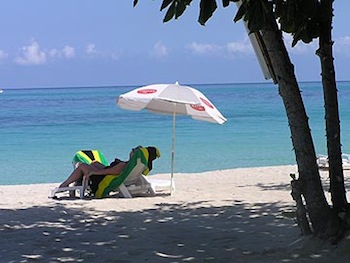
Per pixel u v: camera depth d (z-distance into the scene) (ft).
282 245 20.58
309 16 15.25
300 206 19.86
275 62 19.08
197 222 26.61
